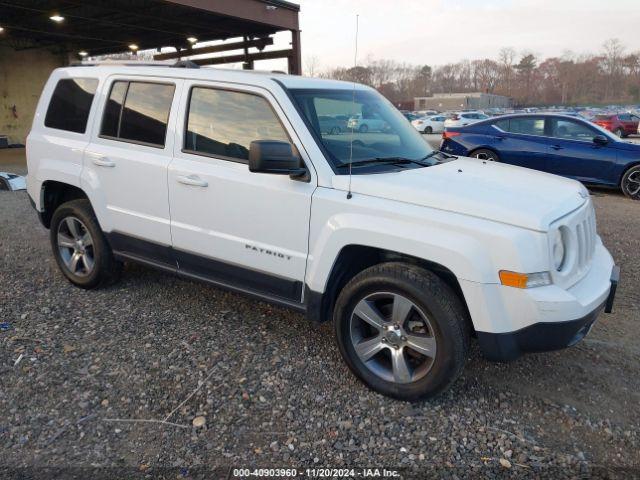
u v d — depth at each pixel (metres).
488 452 2.75
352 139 3.52
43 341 3.77
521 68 122.44
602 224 7.62
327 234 3.21
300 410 3.06
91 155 4.35
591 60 120.25
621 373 3.53
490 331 2.83
